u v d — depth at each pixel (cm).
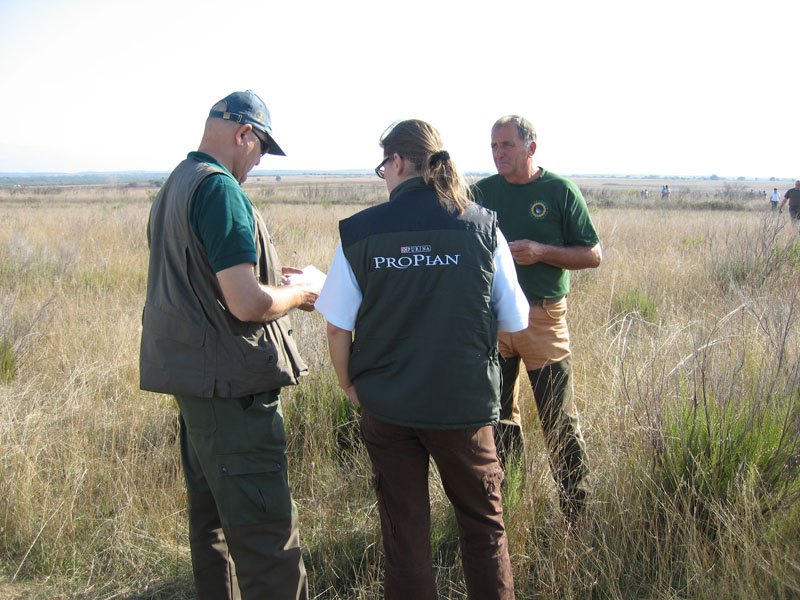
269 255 212
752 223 1261
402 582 188
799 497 232
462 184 190
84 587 246
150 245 205
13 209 2497
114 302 622
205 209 185
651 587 225
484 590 190
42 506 276
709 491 248
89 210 2217
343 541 257
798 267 634
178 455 321
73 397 366
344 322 189
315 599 237
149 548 265
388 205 185
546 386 270
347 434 351
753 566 209
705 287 639
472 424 179
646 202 3312
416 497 192
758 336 371
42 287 683
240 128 204
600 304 583
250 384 194
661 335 423
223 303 192
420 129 188
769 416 271
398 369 181
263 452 199
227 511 197
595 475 272
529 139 263
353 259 183
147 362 198
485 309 181
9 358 432
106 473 300
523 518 243
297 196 3847
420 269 178
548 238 268
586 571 225
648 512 245
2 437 303
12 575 251
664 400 283
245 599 201
